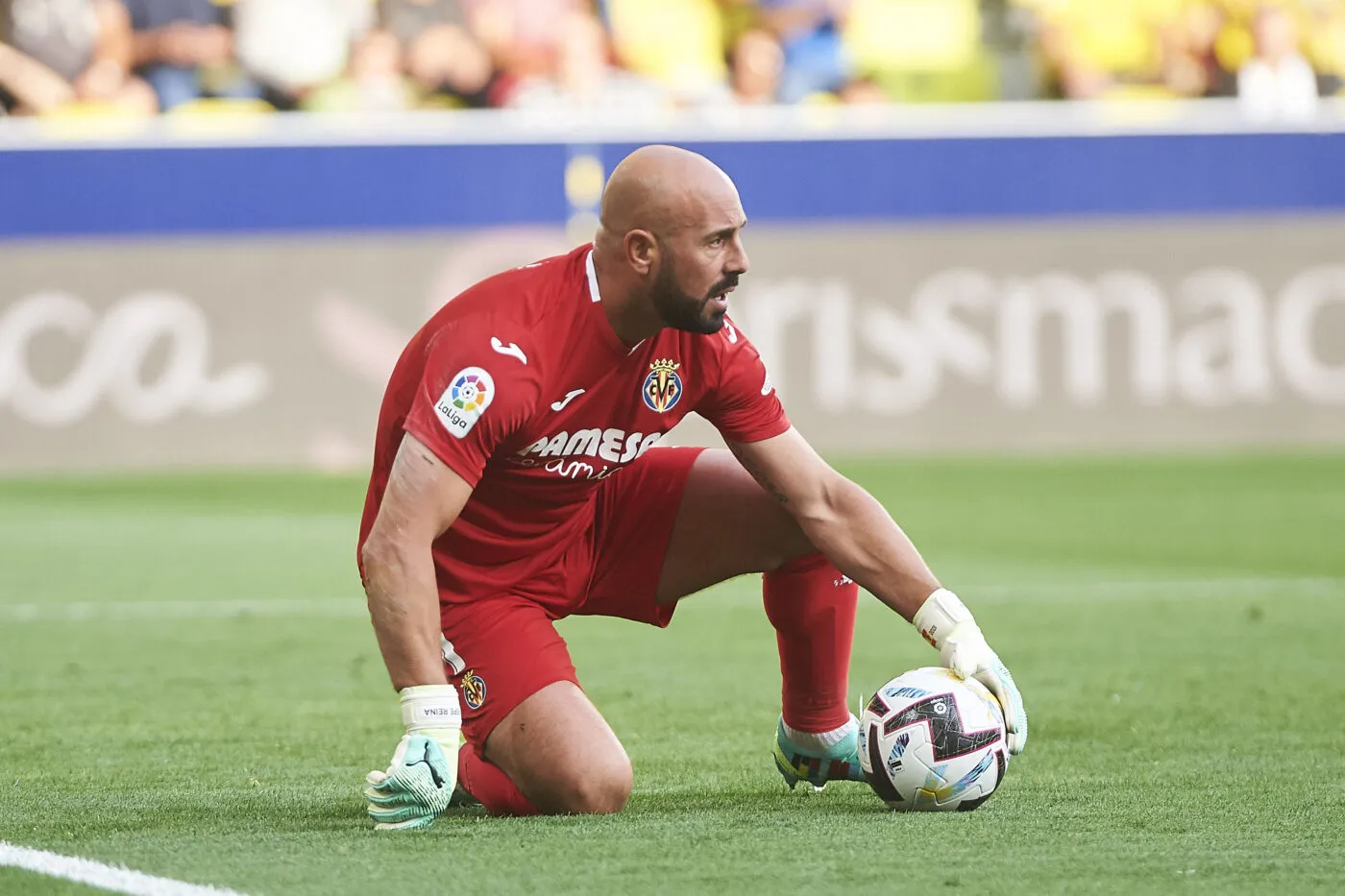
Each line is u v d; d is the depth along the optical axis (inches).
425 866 426.9
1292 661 858.1
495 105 2282.2
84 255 1894.7
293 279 1932.8
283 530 1472.7
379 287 1947.6
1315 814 499.8
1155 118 2310.5
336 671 841.5
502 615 514.0
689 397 509.7
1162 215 2028.8
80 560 1296.8
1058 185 2018.9
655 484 556.1
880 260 2003.0
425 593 473.1
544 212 1964.8
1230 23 2381.9
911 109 2315.5
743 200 1980.8
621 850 445.1
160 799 537.3
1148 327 2036.2
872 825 480.1
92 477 1876.2
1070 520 1508.4
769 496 544.1
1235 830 475.8
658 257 474.6
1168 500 1633.9
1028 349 2027.6
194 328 1919.3
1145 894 400.5
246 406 1934.1
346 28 2247.8
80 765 605.6
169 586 1163.3
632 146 1966.0
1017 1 2384.4
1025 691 769.6
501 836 463.5
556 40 2283.5
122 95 2209.6
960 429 2023.9
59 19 2185.0
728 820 487.8
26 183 1877.5
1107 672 824.3
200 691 782.5
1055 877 415.8
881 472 1863.9
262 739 664.4
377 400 1956.2
